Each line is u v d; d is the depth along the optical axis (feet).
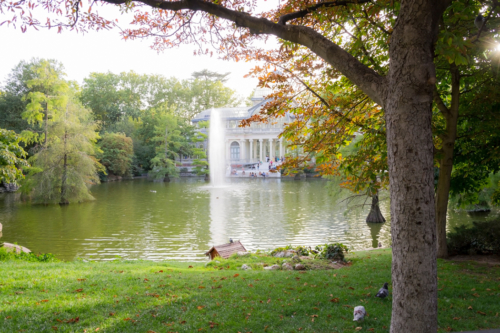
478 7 27.30
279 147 316.40
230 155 317.22
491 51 30.25
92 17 23.29
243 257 46.52
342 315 22.12
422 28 14.23
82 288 27.32
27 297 24.98
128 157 247.29
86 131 129.49
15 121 173.58
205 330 20.06
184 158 309.42
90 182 132.57
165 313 22.35
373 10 27.71
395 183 14.80
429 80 14.20
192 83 359.46
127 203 122.93
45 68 132.26
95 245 67.00
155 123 279.49
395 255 14.89
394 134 14.76
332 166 40.06
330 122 35.55
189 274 33.63
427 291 14.24
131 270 35.73
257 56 31.53
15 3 20.85
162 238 72.59
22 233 77.10
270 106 33.88
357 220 90.74
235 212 103.45
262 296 25.67
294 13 24.21
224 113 317.63
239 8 27.73
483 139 39.22
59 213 102.58
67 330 19.84
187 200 130.11
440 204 38.68
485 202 96.22
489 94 33.55
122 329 20.10
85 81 321.32
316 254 47.52
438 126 38.29
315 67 34.17
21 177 55.83
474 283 29.04
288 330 19.94
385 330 19.65
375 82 16.51
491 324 20.92
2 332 19.38
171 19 27.55
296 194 146.30
